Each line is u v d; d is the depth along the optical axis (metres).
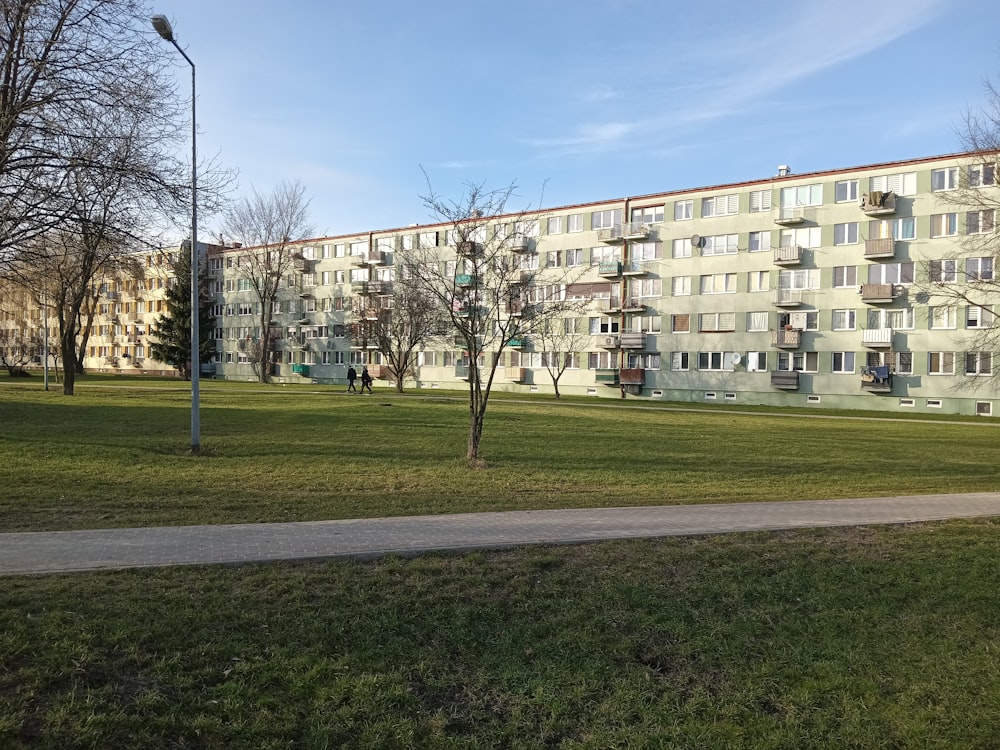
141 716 4.07
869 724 4.48
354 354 71.06
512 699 4.65
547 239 59.25
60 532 7.86
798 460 17.81
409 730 4.18
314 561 6.86
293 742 4.01
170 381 57.75
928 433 27.97
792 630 5.84
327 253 74.06
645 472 14.75
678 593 6.49
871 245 45.31
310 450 16.58
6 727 3.78
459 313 16.00
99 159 13.33
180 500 10.09
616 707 4.59
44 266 17.05
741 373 50.81
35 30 12.79
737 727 4.41
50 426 19.55
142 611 5.36
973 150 25.94
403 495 11.05
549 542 7.79
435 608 5.86
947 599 6.57
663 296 54.16
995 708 4.67
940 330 43.91
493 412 30.92
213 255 82.31
